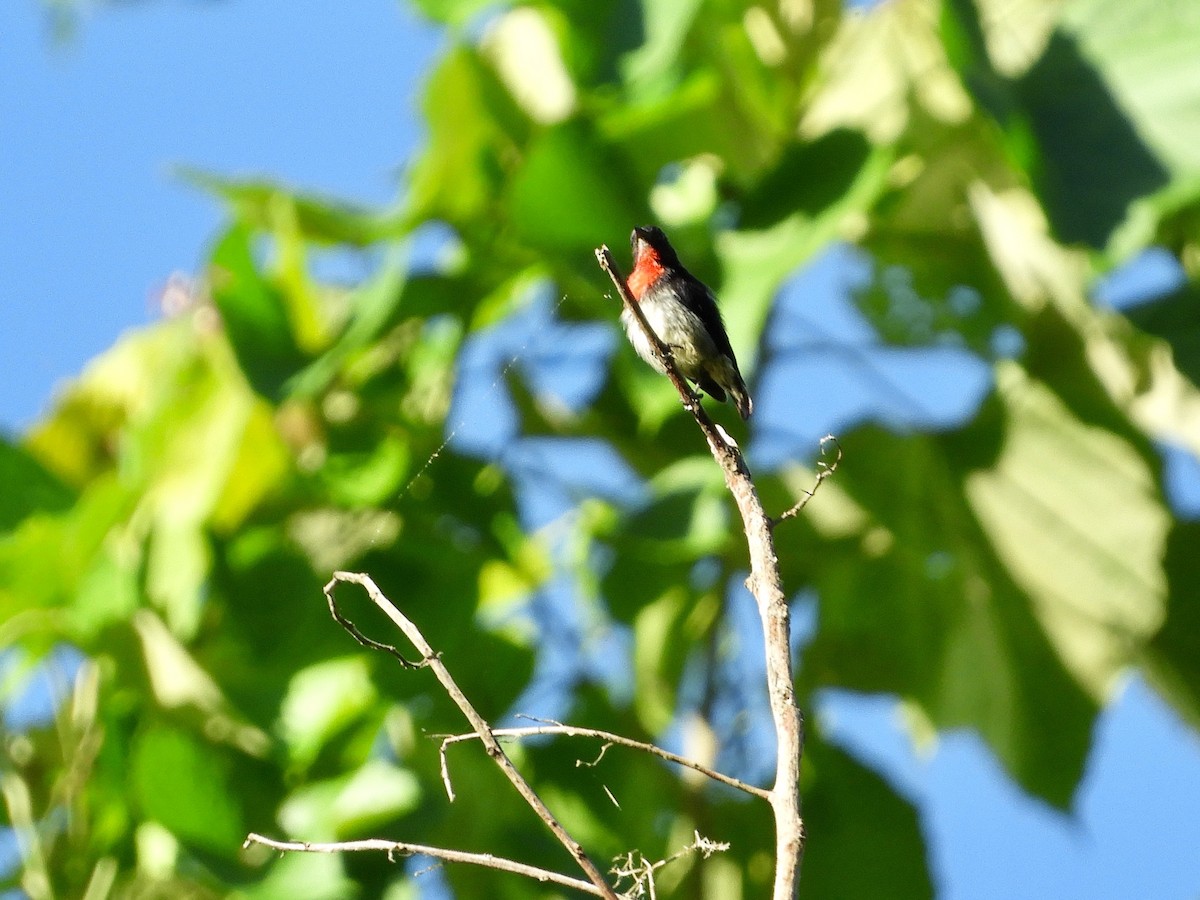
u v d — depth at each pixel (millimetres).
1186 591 11000
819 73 11539
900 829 11164
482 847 10719
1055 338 11352
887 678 11836
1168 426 11109
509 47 11281
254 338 11227
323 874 10305
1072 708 11258
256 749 10781
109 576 11016
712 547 10562
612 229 10922
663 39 10750
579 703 11516
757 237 10562
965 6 10578
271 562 11281
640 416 11586
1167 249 10789
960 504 11375
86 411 12570
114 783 10758
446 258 11461
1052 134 10047
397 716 11391
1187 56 9984
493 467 11555
